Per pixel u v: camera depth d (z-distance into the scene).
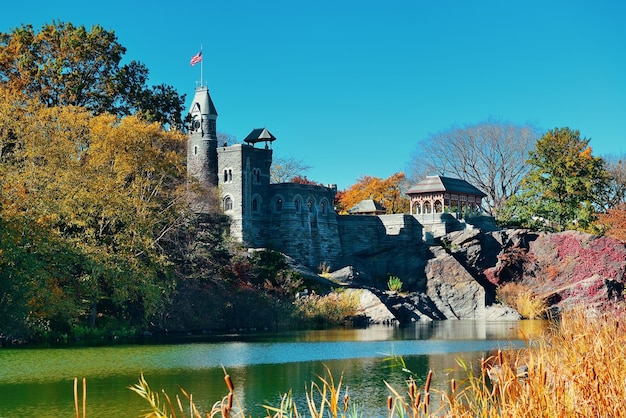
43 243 48.19
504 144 120.44
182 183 65.50
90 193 52.62
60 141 55.41
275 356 42.66
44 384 32.59
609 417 12.98
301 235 92.06
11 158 56.00
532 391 13.06
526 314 83.94
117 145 58.47
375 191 130.75
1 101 56.34
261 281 74.12
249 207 90.25
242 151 89.81
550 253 91.88
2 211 46.81
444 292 87.62
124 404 28.48
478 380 14.40
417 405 12.02
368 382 33.22
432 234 98.69
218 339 53.62
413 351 45.22
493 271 91.06
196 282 64.88
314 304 71.12
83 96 78.75
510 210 108.88
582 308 21.31
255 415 26.53
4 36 78.62
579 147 106.00
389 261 93.69
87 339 51.75
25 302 46.72
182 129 92.00
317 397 29.94
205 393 30.72
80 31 78.00
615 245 90.44
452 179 104.12
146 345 48.38
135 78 84.12
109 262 52.00
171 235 63.94
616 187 117.19
